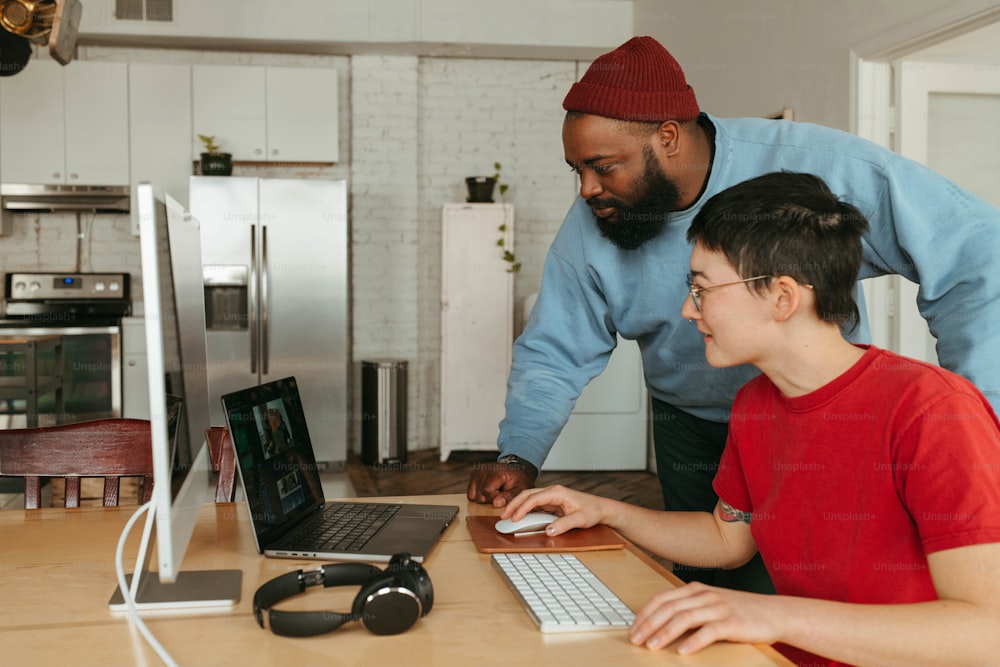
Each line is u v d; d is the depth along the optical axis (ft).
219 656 2.77
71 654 2.78
